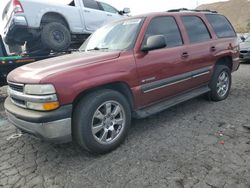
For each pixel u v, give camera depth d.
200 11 4.96
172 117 4.38
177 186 2.49
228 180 2.53
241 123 3.96
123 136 3.38
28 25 6.58
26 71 3.16
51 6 7.02
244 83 6.89
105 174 2.78
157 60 3.67
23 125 2.95
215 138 3.47
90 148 3.05
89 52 3.73
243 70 9.26
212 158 2.95
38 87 2.72
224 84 5.26
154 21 3.86
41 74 2.85
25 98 2.88
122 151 3.26
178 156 3.04
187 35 4.31
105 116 3.16
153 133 3.76
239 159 2.90
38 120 2.72
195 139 3.48
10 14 6.55
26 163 3.14
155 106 3.88
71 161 3.11
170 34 4.04
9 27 6.72
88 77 2.93
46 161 3.15
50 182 2.71
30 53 6.64
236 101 5.16
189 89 4.45
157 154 3.12
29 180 2.77
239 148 3.16
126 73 3.29
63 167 2.98
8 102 3.43
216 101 5.16
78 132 2.95
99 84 3.00
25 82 2.87
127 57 3.36
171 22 4.15
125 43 3.59
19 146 3.63
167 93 3.98
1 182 2.76
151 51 3.63
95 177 2.73
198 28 4.64
